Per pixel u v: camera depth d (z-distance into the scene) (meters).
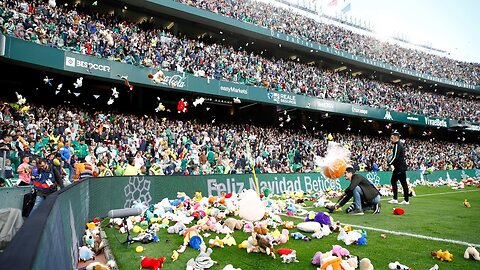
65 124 14.41
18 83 19.08
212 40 27.34
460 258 4.09
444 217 7.34
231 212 8.02
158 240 5.52
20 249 1.43
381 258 4.13
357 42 36.44
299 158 21.45
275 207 8.52
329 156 6.38
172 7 22.50
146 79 18.38
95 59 16.59
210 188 11.08
